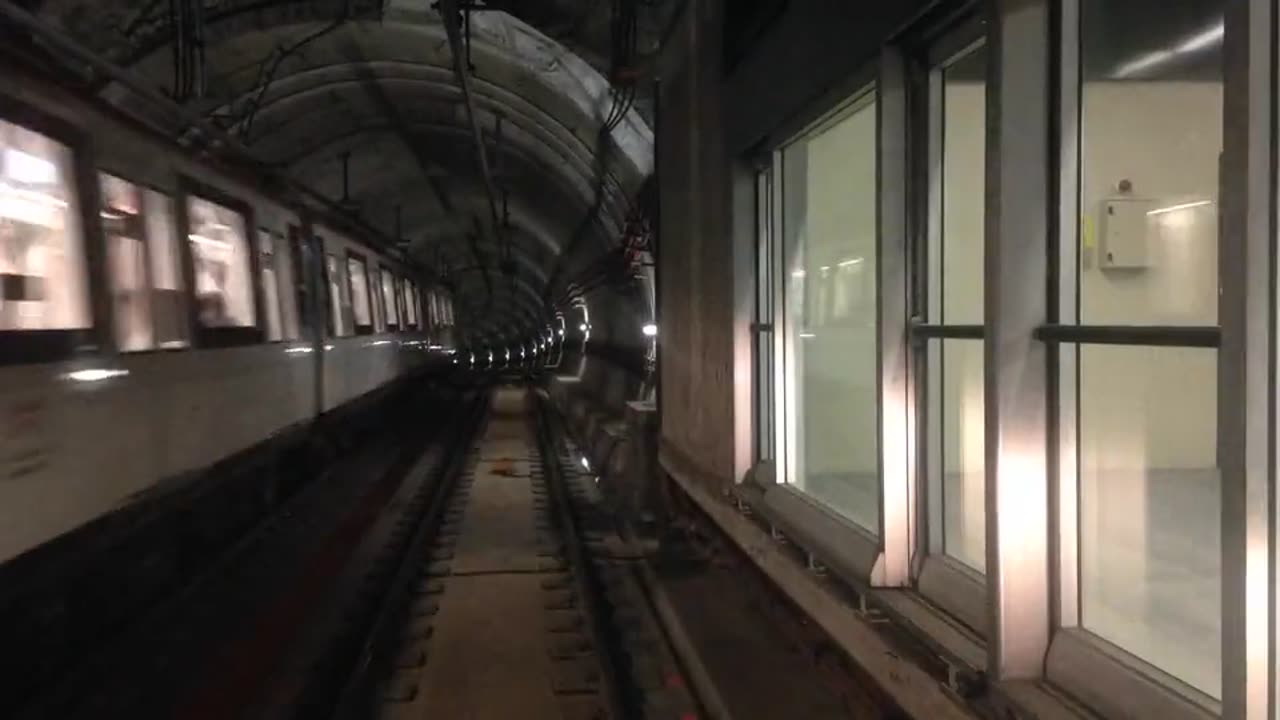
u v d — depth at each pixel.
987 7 2.96
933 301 3.84
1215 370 2.94
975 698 2.98
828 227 5.35
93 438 6.01
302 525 11.16
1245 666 2.04
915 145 3.85
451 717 5.39
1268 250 2.03
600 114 13.25
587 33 10.82
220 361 8.49
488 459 16.70
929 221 3.81
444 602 7.70
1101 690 2.63
